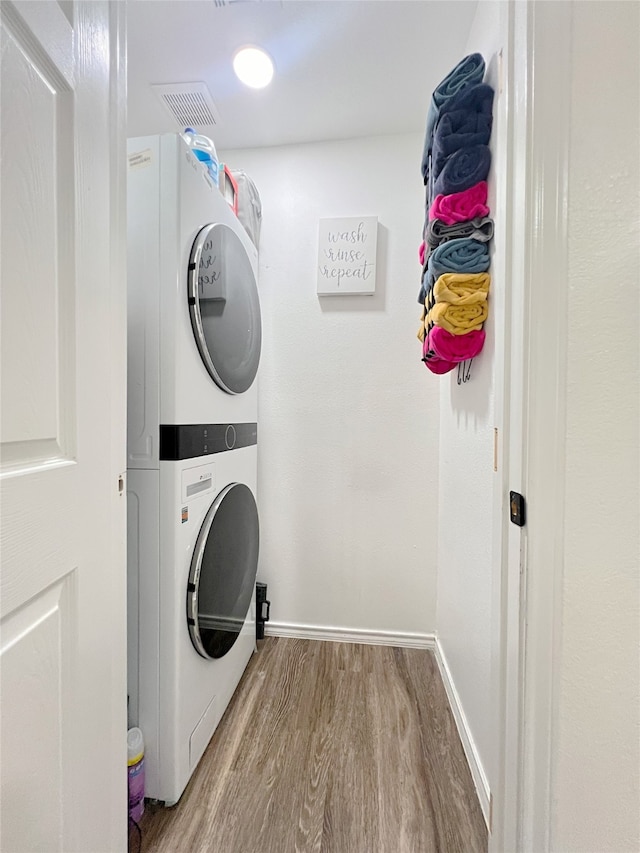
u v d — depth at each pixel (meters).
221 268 1.17
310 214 1.79
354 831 0.94
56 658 0.52
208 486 1.14
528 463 0.57
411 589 1.76
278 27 1.23
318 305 1.79
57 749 0.52
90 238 0.59
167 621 0.98
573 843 0.57
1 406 0.43
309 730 1.25
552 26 0.54
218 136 1.74
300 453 1.81
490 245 1.04
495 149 1.00
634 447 0.55
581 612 0.56
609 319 0.55
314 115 1.62
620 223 0.55
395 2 1.16
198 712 1.10
